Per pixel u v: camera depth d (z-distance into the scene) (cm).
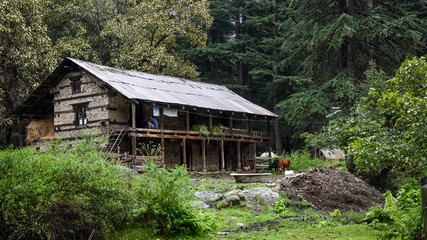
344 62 2556
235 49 4747
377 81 2056
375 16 2289
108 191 885
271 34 4678
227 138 2944
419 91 989
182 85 3116
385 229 1005
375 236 928
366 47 2516
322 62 2773
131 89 2394
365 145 1000
